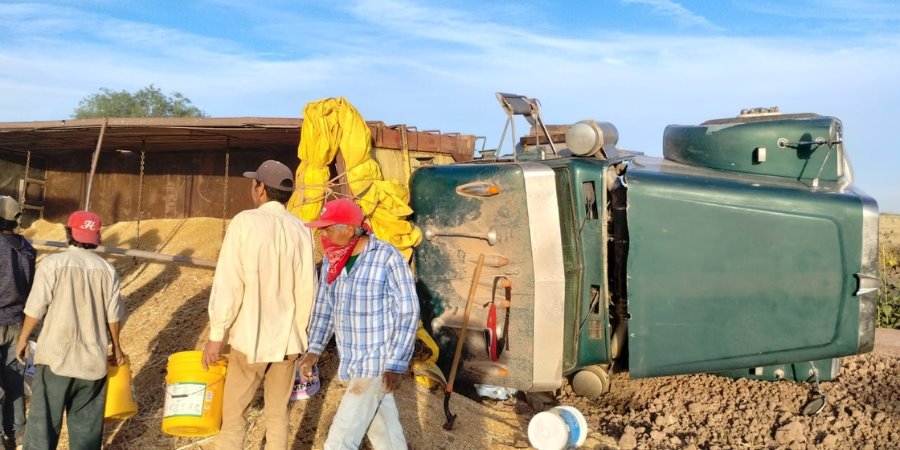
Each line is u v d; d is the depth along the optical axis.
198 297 8.14
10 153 11.70
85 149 11.46
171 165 11.57
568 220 6.36
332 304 4.40
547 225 5.98
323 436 5.38
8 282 5.27
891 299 10.98
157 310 7.88
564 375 6.54
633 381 7.28
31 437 4.53
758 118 6.92
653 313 6.06
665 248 6.06
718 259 6.02
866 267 5.87
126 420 5.63
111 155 12.00
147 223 10.86
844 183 6.35
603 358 6.34
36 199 12.13
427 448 5.43
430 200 6.59
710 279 6.02
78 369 4.61
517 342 5.98
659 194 6.09
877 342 8.77
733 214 6.02
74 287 4.67
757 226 5.98
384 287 4.27
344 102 6.98
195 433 4.80
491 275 6.14
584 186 6.35
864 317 5.87
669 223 6.07
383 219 6.57
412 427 5.70
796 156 6.47
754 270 5.98
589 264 6.32
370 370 4.18
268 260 4.39
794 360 5.93
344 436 4.09
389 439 4.34
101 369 4.74
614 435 6.16
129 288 8.55
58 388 4.60
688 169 6.70
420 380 6.52
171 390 4.75
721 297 6.01
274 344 4.36
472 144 8.92
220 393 4.79
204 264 8.45
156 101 31.44
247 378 4.36
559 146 8.50
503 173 6.09
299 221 4.70
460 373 6.26
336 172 7.14
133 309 7.96
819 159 6.40
